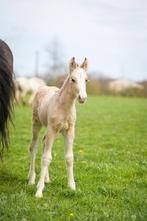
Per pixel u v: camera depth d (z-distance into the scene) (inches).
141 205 282.5
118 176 361.1
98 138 578.6
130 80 2106.3
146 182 341.7
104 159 431.8
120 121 792.9
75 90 292.8
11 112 317.4
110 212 268.5
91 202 288.5
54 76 2118.6
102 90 1948.8
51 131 308.2
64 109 304.3
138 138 582.9
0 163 401.4
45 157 308.2
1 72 304.5
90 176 357.7
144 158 441.1
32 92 1122.7
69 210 271.9
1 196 298.2
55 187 325.4
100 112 978.1
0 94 303.9
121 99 1588.3
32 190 316.2
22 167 396.5
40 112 329.1
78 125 727.1
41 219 253.6
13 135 590.9
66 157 316.5
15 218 254.8
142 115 920.3
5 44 347.9
